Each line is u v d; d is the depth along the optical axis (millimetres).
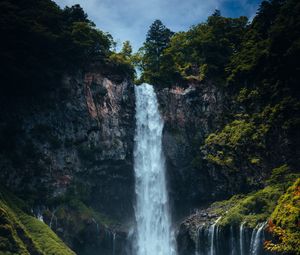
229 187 80750
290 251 50312
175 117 88625
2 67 72875
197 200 84250
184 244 76625
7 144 73438
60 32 77188
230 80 86875
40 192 73125
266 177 77062
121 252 77250
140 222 82062
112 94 84312
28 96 77438
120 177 82500
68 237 71812
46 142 76062
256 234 65938
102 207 80562
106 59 85500
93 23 88562
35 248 60312
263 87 81438
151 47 98750
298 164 74500
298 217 54188
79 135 78688
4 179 71250
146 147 86188
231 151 81625
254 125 81000
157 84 91000
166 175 85938
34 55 74938
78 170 77688
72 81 80125
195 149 86562
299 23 79062
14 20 70875
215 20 97812
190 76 91375
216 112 88000
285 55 77688
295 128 75188
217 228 71250
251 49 86250
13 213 63844
